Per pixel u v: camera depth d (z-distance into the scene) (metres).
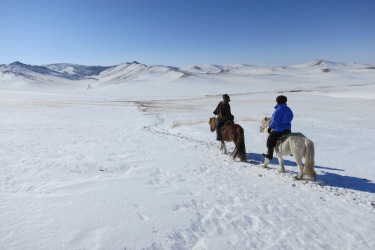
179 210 5.10
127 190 5.82
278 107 7.57
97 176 6.91
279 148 7.77
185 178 7.26
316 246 4.39
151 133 15.59
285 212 5.52
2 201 4.87
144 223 4.44
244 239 4.39
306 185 7.14
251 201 5.93
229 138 9.34
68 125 18.89
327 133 15.38
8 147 10.48
